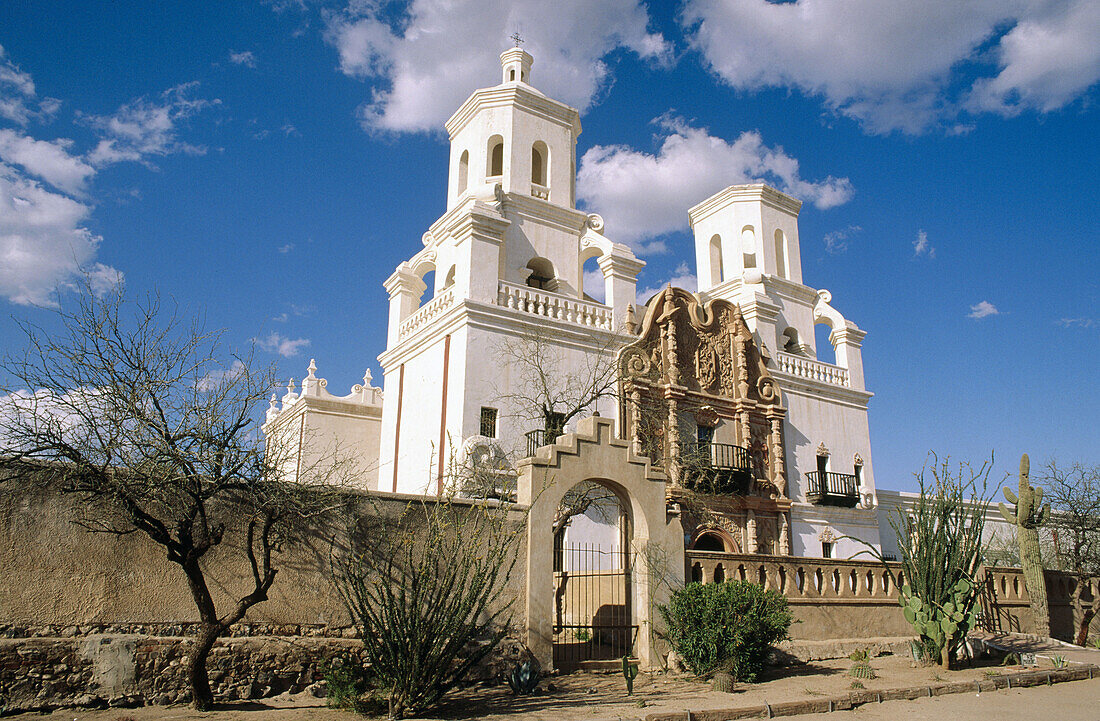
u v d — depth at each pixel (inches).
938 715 425.4
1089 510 1029.2
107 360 361.7
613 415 892.6
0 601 345.4
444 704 403.5
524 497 509.4
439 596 392.5
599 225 1065.5
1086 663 625.0
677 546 557.9
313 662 406.9
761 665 508.4
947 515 605.3
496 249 872.9
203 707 357.7
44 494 361.7
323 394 1090.1
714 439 974.4
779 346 1172.5
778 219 1249.4
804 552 1010.7
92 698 350.3
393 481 943.0
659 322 966.4
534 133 1067.9
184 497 374.3
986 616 755.4
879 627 665.0
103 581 369.1
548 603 490.3
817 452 1082.7
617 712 384.8
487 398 807.1
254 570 369.4
